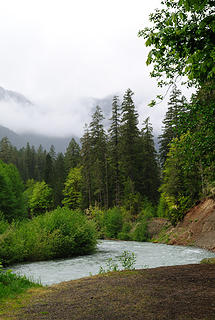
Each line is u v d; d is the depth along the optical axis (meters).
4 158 80.94
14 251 15.88
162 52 6.62
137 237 34.31
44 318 4.77
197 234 25.17
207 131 9.61
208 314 4.35
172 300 5.45
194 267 10.48
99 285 7.73
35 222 20.05
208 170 13.51
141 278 8.39
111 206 52.94
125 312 4.82
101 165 53.25
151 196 48.19
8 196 36.00
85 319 4.57
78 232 19.66
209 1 5.62
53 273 12.38
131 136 48.62
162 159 47.88
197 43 6.02
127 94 49.75
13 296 6.80
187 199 20.84
